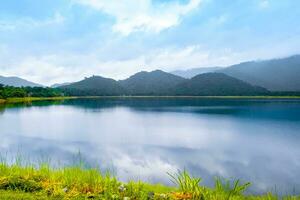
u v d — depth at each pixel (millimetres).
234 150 24312
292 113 61500
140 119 52969
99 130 37625
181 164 18969
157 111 73500
